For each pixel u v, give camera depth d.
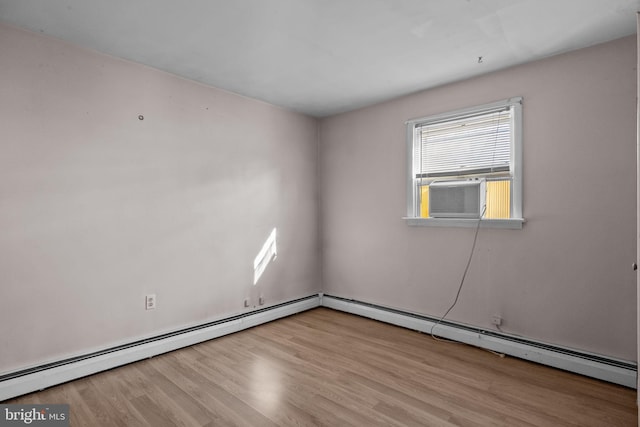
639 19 1.87
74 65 2.47
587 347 2.54
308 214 4.28
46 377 2.33
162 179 2.94
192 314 3.15
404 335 3.36
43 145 2.33
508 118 2.93
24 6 2.00
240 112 3.53
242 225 3.55
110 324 2.65
